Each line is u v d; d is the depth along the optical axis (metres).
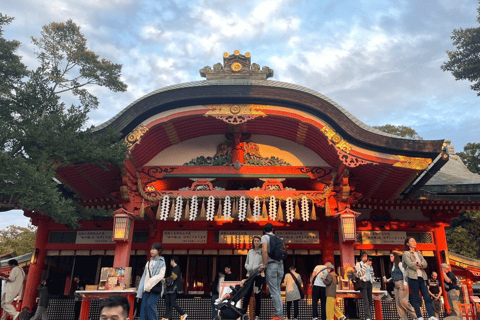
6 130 10.76
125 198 13.59
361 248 16.77
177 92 12.98
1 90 11.90
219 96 12.96
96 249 17.19
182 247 17.09
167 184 15.80
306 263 17.77
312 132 13.68
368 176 14.99
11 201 10.96
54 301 14.33
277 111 13.08
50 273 18.61
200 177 14.25
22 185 10.09
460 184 15.72
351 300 13.95
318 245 16.92
